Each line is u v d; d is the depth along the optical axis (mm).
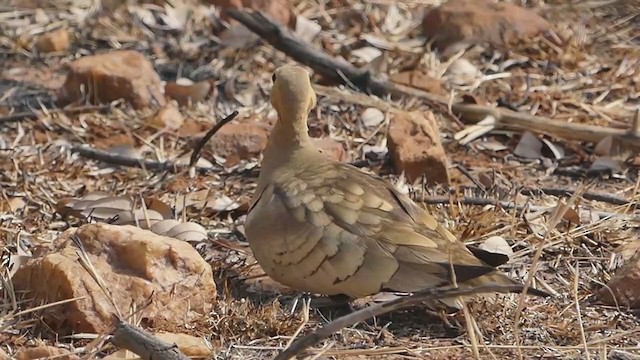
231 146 12211
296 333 8320
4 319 8398
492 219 10320
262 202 8812
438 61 14492
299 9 15953
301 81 8977
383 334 8500
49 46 15148
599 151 12242
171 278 8562
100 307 8328
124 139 12680
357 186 8633
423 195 10930
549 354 8258
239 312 8695
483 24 14953
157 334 8180
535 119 12633
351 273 8281
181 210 10766
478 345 8133
